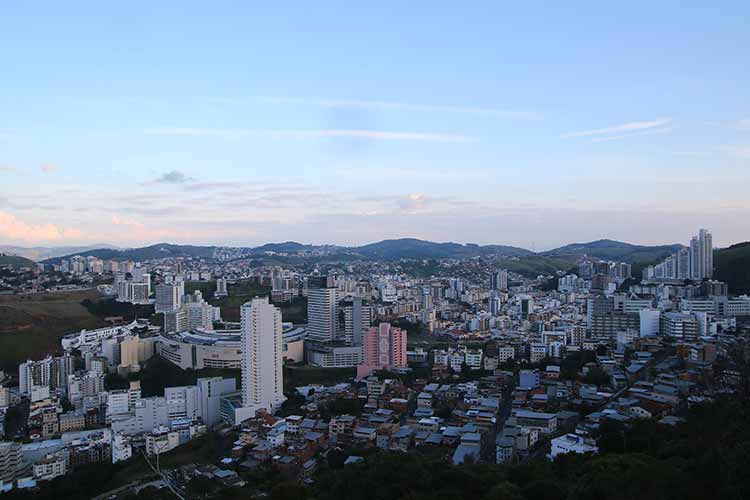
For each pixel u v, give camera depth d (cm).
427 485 17225
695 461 14025
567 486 15712
